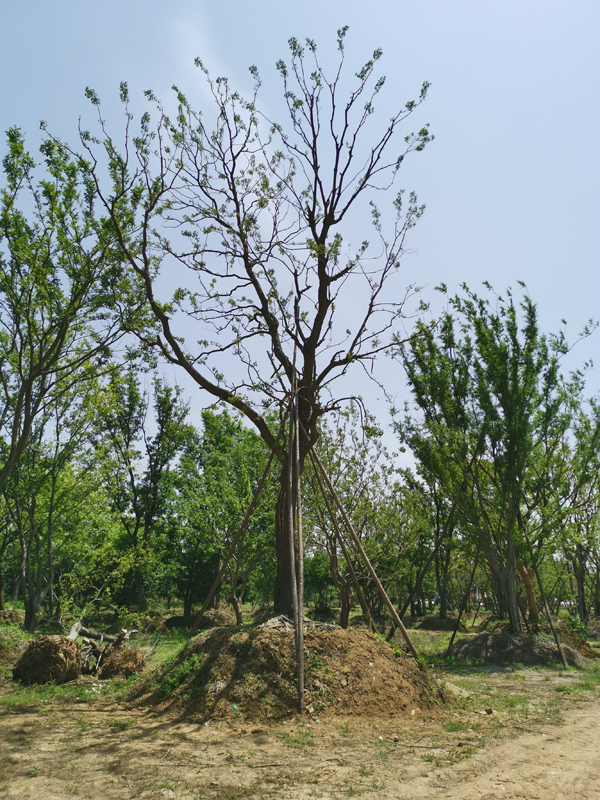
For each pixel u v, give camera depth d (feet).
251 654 32.45
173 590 144.66
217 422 111.75
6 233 43.42
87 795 18.54
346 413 66.28
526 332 67.67
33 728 27.32
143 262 45.09
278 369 44.70
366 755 23.35
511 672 55.01
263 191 47.75
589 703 37.04
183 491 100.73
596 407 79.30
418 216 49.60
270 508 84.69
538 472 75.10
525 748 24.57
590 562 130.41
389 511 74.43
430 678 35.09
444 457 69.05
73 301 45.19
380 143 49.49
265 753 23.57
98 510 91.56
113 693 37.76
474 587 158.92
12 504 78.95
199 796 18.61
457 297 71.77
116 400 65.36
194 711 29.71
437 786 19.58
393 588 109.81
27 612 71.67
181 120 46.93
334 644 33.68
